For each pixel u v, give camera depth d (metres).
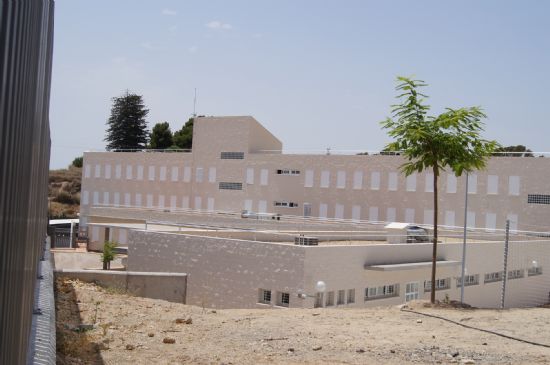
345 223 51.47
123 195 71.62
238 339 10.41
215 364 8.50
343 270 27.38
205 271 30.47
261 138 62.56
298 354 9.60
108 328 10.29
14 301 4.38
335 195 55.19
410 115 15.77
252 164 60.31
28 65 4.76
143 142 110.56
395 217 52.09
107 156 73.38
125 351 8.78
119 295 14.44
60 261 49.91
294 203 57.53
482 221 48.19
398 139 15.89
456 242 35.50
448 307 15.66
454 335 11.95
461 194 49.12
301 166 57.19
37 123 6.20
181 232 33.88
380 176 53.03
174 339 9.80
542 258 37.84
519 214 46.72
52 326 7.27
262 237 34.97
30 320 6.58
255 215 54.44
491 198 47.94
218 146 62.97
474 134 15.61
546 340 11.73
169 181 67.38
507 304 36.28
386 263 29.69
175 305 13.91
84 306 12.28
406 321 13.41
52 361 5.91
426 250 31.94
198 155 64.62
